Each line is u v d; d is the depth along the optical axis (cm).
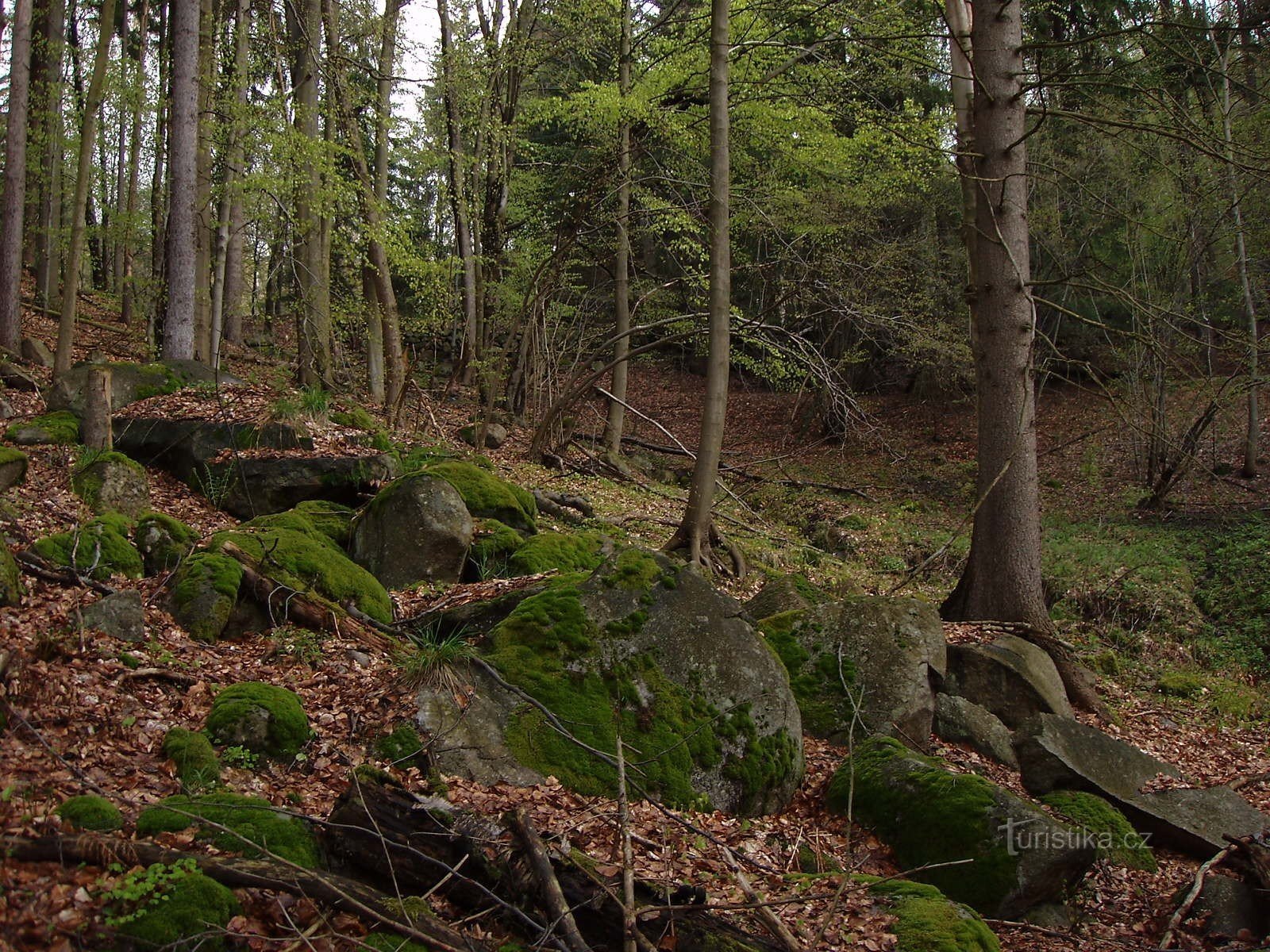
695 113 1684
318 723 566
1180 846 714
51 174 1983
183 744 491
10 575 595
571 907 418
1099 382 1009
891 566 1684
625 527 1397
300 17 1694
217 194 1570
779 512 2017
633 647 639
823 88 1617
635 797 576
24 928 335
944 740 787
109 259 2530
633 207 1891
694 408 3017
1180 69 1510
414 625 745
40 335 1930
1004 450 1033
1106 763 771
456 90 1933
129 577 707
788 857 571
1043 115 1004
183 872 374
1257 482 1984
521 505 1077
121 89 1731
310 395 1166
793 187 1745
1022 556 1027
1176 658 1370
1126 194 1833
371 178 1742
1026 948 546
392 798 454
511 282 2109
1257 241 1827
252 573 694
